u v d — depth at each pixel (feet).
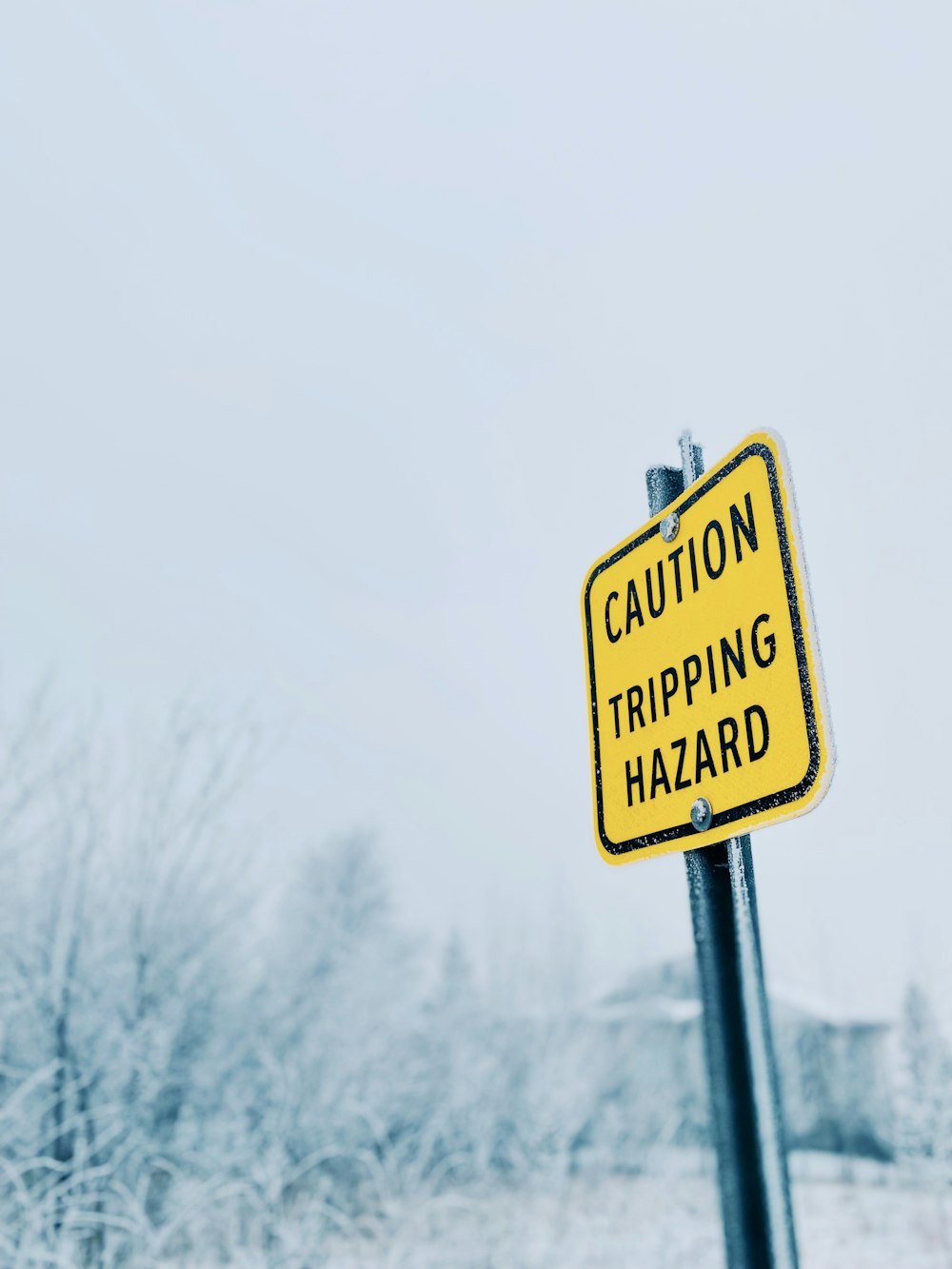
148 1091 21.61
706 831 4.94
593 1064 45.88
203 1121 24.36
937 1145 46.88
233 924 25.71
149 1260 17.97
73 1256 17.60
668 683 5.43
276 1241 20.53
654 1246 27.71
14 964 21.74
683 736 5.24
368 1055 30.09
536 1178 33.37
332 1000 30.68
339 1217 21.50
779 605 4.62
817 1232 35.29
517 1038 42.19
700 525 5.34
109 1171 19.40
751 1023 4.67
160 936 23.45
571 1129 37.70
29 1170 19.66
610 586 6.17
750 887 4.79
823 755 4.19
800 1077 60.18
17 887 22.30
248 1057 26.71
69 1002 21.89
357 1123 28.02
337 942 32.37
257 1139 23.07
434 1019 38.04
